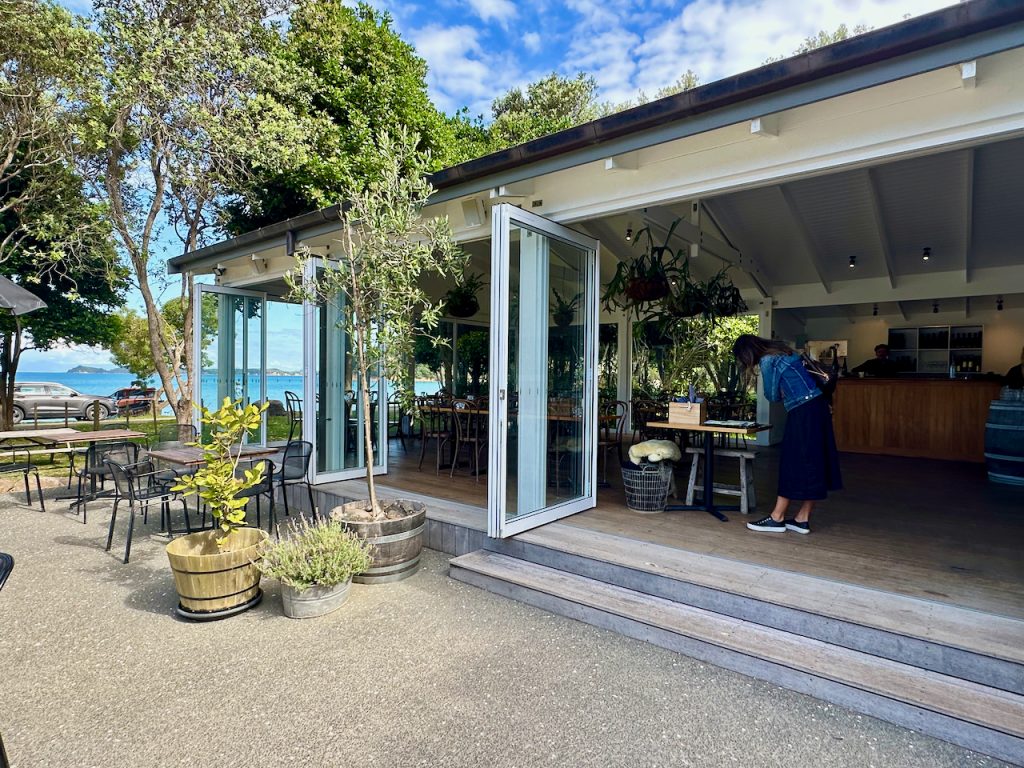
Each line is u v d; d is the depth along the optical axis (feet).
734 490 13.73
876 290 24.23
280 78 28.60
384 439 18.94
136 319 53.42
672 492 15.67
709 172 10.19
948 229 18.84
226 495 10.41
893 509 13.88
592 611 9.33
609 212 11.86
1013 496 15.37
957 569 9.55
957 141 7.70
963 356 30.25
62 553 13.21
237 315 23.89
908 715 6.61
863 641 7.66
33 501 19.03
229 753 6.19
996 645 6.97
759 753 6.24
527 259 12.17
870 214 18.42
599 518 13.09
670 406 14.07
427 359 32.04
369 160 31.81
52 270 28.43
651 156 10.73
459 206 14.67
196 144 25.86
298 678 7.75
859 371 26.40
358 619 9.63
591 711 7.00
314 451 16.84
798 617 8.18
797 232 20.38
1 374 31.83
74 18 22.52
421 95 39.06
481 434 19.60
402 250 11.45
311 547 10.02
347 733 6.56
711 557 10.27
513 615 9.78
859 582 9.01
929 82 7.84
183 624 9.46
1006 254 20.52
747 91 8.05
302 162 28.81
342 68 34.14
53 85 23.06
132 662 8.18
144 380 56.08
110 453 14.76
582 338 13.84
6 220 27.17
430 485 17.04
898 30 6.77
